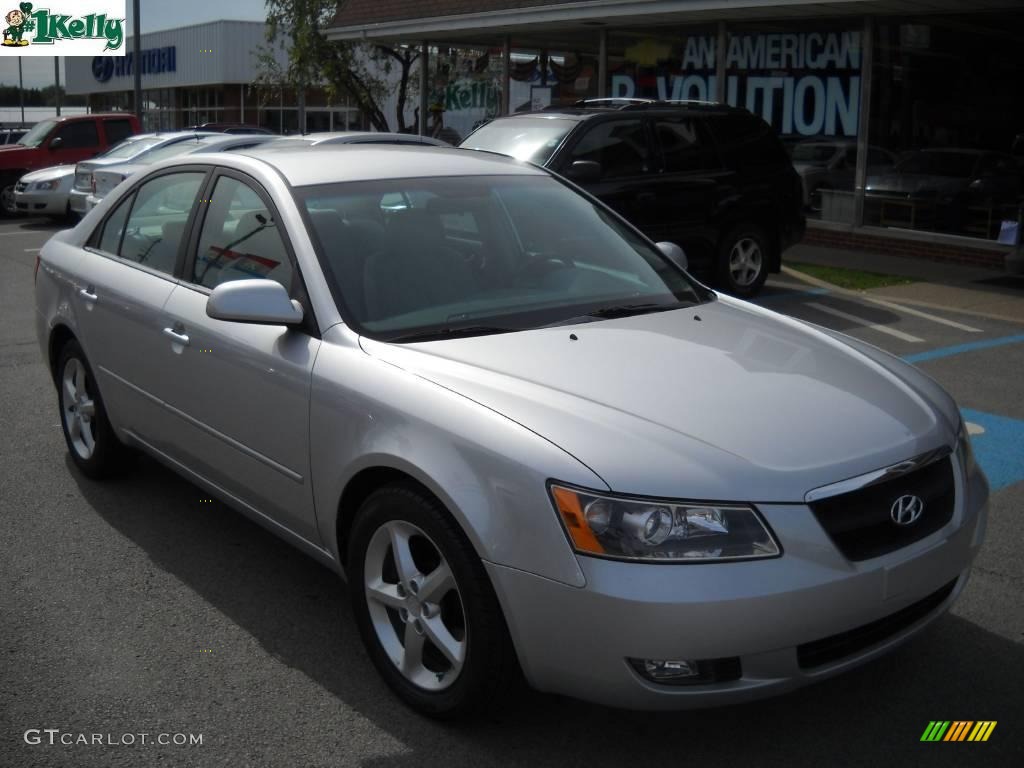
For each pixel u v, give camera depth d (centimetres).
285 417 365
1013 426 630
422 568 325
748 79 1535
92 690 343
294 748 312
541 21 1569
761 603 271
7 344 882
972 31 1309
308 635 380
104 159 1689
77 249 526
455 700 312
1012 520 484
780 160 1105
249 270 401
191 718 327
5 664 358
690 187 1022
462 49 1972
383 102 2530
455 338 357
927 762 305
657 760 306
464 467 298
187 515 493
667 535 273
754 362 350
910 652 366
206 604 404
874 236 1426
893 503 297
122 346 467
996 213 1292
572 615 277
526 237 424
